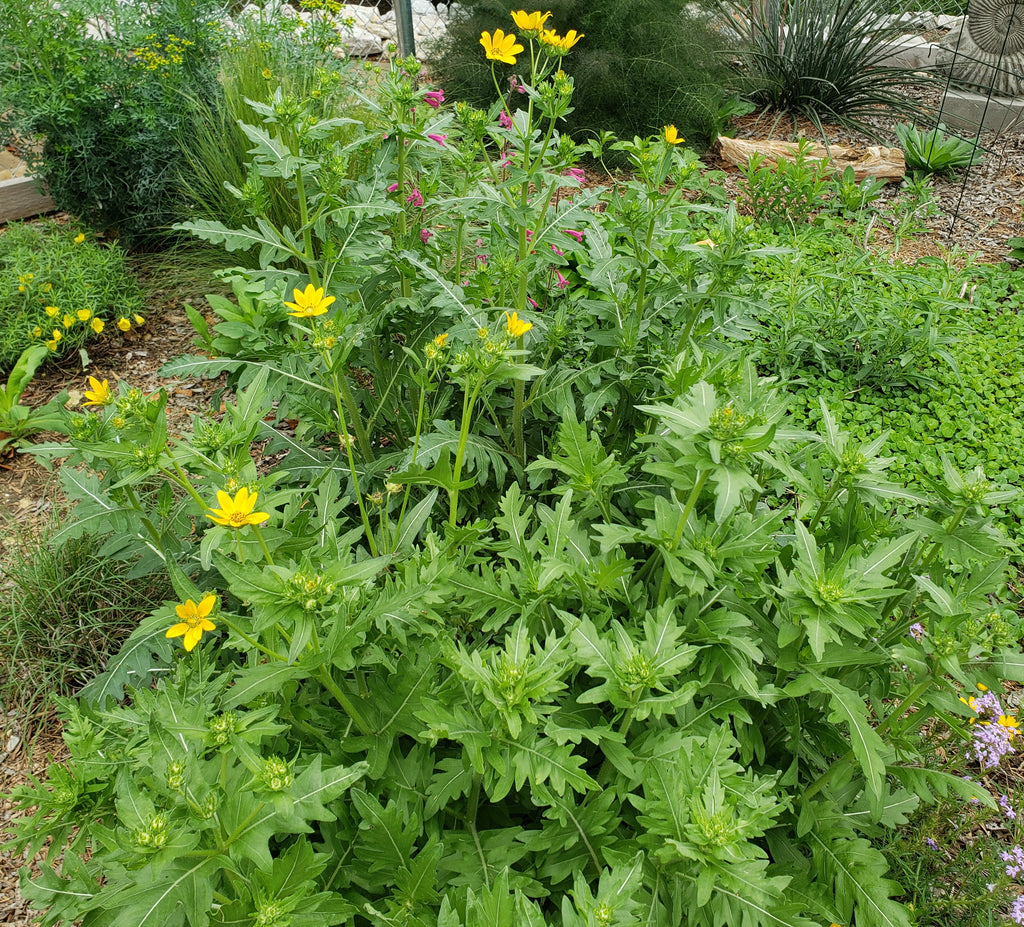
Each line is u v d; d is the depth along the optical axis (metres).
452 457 2.70
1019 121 7.91
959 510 2.03
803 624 1.86
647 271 2.86
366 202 2.77
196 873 1.45
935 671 1.93
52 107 4.68
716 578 2.02
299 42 6.24
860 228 6.04
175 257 5.05
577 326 3.04
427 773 1.91
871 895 1.96
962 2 9.80
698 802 1.54
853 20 7.93
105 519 2.24
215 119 5.07
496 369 2.01
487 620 2.04
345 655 1.60
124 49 5.18
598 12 6.88
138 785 1.69
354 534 2.09
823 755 2.29
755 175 6.07
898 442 4.16
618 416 2.95
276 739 1.84
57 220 5.62
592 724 2.05
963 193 6.75
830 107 8.06
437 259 3.16
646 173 2.64
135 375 4.43
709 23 7.62
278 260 2.80
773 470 2.38
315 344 1.94
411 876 1.69
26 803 1.66
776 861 2.12
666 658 1.75
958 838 2.58
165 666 2.63
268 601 1.53
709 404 1.77
